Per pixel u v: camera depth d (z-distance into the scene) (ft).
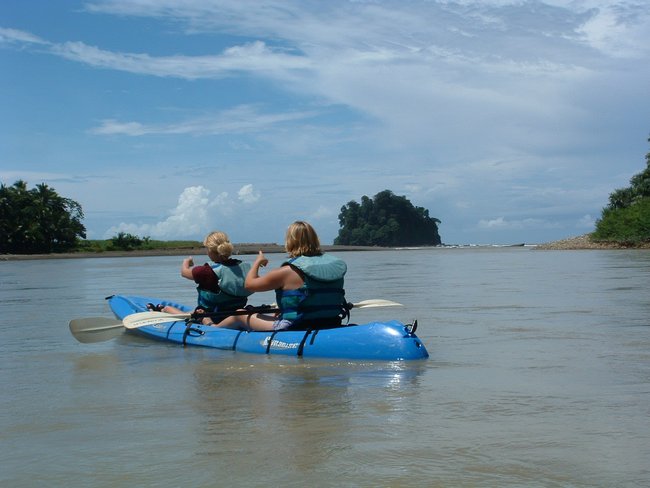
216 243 25.22
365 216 478.59
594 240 174.19
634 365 18.16
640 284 47.57
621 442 11.27
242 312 24.32
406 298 40.60
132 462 10.73
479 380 16.60
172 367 19.58
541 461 10.38
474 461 10.43
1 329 29.19
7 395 15.94
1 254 216.54
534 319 28.81
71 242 236.22
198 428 12.61
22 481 10.05
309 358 20.56
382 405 14.11
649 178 183.93
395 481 9.62
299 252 22.34
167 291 52.26
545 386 15.76
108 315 34.81
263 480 9.79
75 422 13.30
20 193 226.58
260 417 13.30
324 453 10.91
